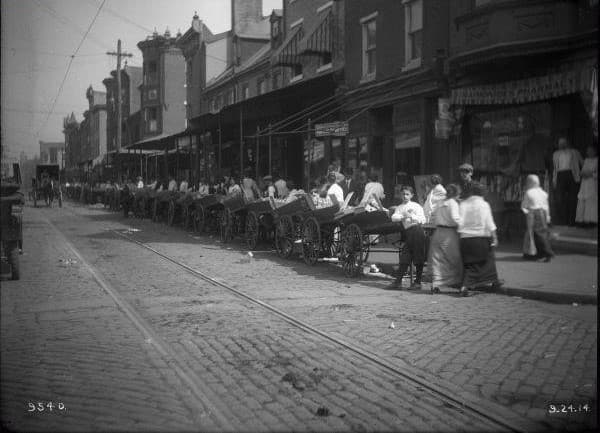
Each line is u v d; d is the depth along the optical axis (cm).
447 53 1576
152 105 4612
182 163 3956
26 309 813
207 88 3866
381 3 1952
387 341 669
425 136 1711
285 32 2947
